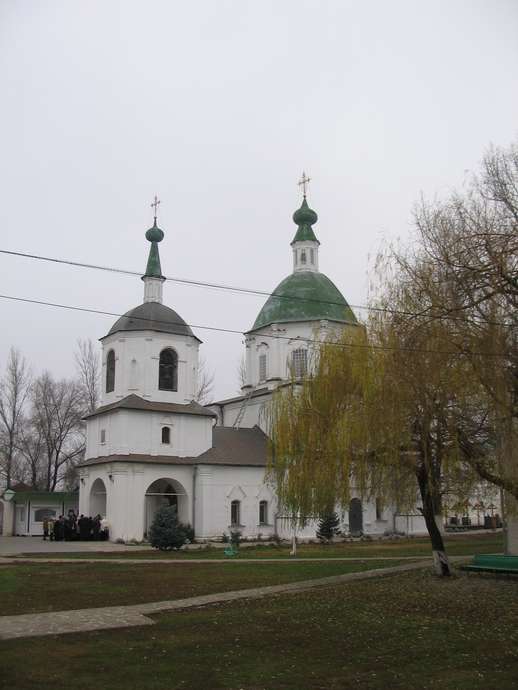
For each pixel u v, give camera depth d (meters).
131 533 46.75
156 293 54.34
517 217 19.88
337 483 22.91
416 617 17.67
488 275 18.16
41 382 70.50
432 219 21.39
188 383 52.53
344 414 22.92
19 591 22.05
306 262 59.66
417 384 19.80
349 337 24.02
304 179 61.25
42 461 73.69
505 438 18.31
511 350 18.30
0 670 11.95
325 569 28.61
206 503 48.81
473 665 12.88
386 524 54.53
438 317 19.00
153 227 55.53
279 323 56.00
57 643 14.28
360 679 11.92
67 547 42.47
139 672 12.06
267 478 27.55
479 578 24.11
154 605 19.45
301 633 15.62
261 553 37.62
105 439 50.41
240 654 13.55
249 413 57.69
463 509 21.12
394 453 21.45
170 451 49.97
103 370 53.06
